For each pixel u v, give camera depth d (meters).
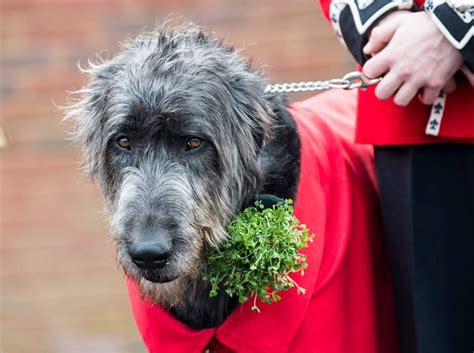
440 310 4.39
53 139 9.99
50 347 8.95
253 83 4.19
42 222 9.89
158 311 4.21
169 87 3.87
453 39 3.87
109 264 9.81
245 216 4.02
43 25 10.09
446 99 4.20
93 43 10.14
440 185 4.36
